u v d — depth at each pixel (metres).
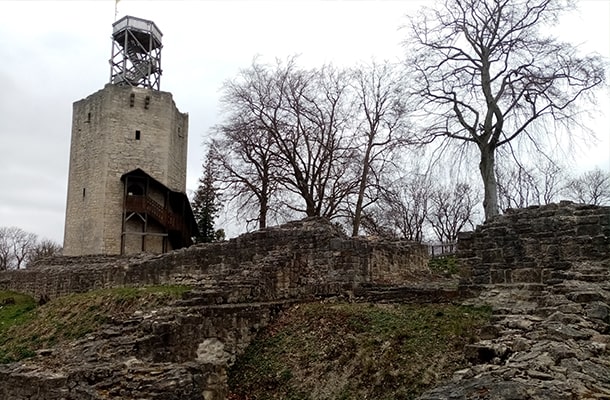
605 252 10.32
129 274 20.97
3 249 81.12
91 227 34.94
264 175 28.80
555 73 21.22
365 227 29.52
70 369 8.28
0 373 8.66
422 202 43.47
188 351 10.31
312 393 9.42
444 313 10.38
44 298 24.25
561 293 9.17
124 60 37.91
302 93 29.06
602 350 6.53
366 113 29.31
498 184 23.97
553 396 4.82
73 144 37.62
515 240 11.42
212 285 12.81
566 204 11.35
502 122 22.64
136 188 36.72
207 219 43.88
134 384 7.43
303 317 11.99
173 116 38.38
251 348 11.50
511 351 6.84
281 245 15.88
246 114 29.12
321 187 28.64
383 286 13.49
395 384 8.64
